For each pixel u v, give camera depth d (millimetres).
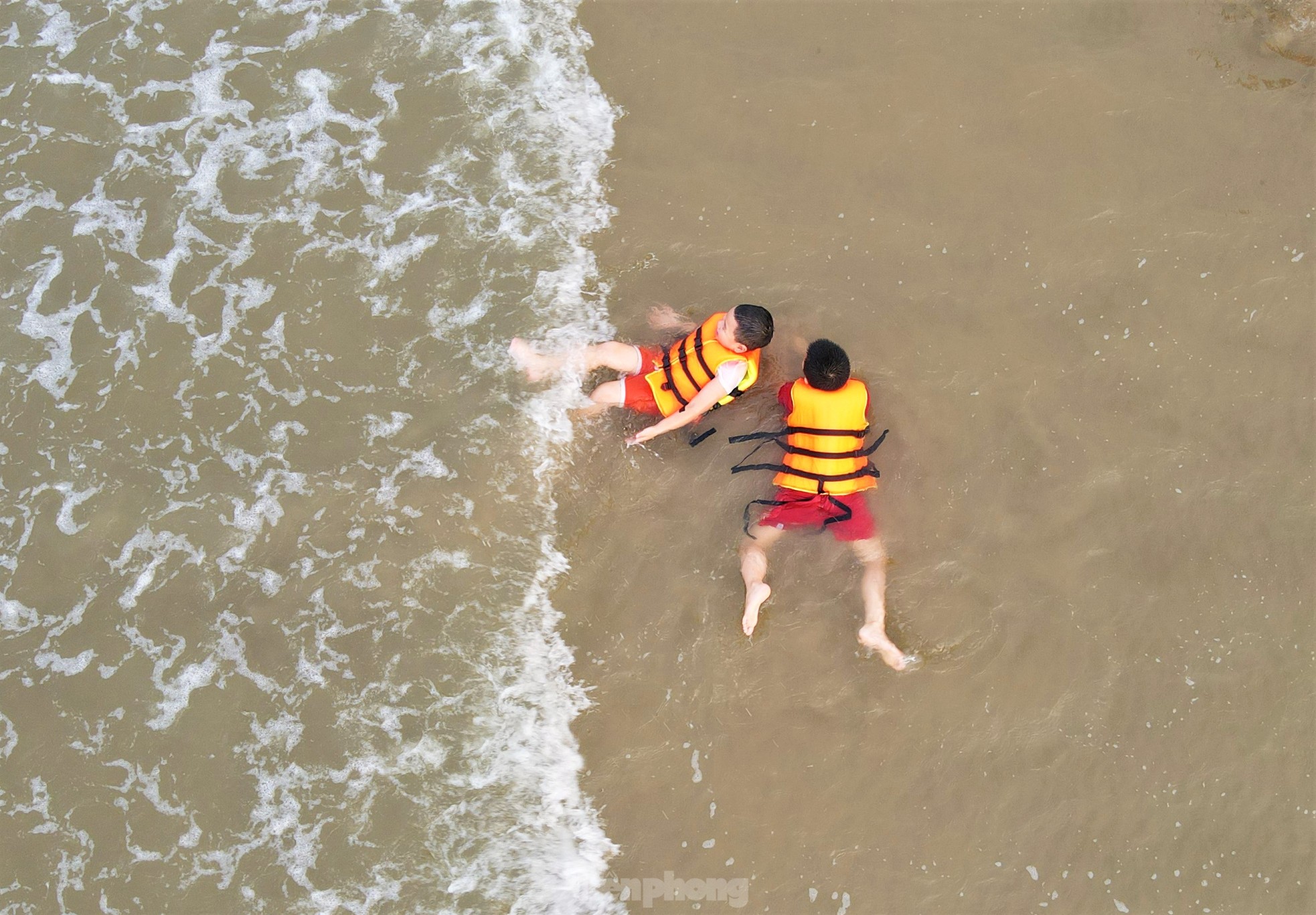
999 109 6480
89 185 6176
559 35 6684
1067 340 5883
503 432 5691
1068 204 6199
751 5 6727
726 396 5289
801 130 6441
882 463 5629
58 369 5742
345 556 5418
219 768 4996
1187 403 5734
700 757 5145
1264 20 6613
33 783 4945
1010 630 5316
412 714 5141
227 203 6160
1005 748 5129
